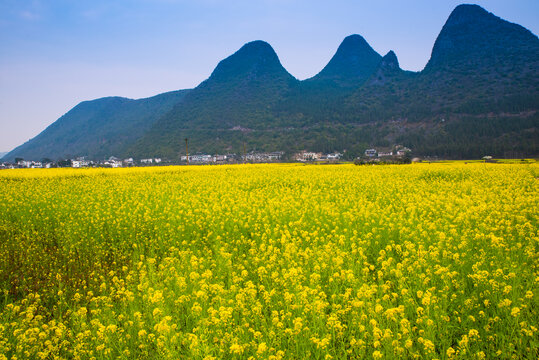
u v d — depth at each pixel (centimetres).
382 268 734
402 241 967
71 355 550
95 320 571
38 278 893
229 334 512
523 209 1242
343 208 1423
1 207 1602
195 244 1089
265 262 819
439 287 649
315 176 2938
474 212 1179
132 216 1384
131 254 1053
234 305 621
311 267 796
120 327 587
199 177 3125
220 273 788
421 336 492
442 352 461
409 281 665
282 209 1391
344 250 888
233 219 1255
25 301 689
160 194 2011
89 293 704
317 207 1387
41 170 4372
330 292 678
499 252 754
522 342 460
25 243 1128
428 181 2453
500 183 2194
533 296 543
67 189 2267
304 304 584
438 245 844
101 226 1282
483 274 619
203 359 457
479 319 542
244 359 484
